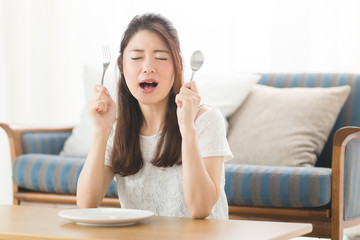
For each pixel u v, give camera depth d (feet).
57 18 13.84
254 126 9.82
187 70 11.16
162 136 5.59
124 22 13.28
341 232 7.95
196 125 5.54
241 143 9.77
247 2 12.21
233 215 8.49
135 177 5.83
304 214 8.03
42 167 9.80
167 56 5.33
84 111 11.30
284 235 4.14
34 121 14.06
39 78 13.99
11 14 14.19
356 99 9.85
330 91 9.72
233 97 10.30
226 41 12.36
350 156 8.05
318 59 11.69
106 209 4.88
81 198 5.64
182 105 5.00
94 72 11.48
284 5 11.85
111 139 6.17
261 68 12.16
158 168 5.71
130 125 5.79
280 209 8.18
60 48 13.87
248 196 8.25
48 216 4.86
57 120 13.93
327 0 11.58
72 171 9.52
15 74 14.20
